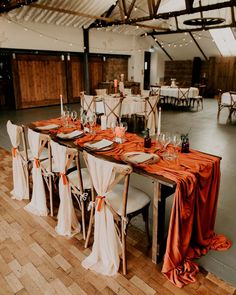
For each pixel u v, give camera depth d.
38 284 1.97
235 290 1.89
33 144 2.71
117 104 5.75
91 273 2.06
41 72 10.09
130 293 1.88
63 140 2.91
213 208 2.33
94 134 3.09
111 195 2.28
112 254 2.08
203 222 2.26
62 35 10.34
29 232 2.57
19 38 9.15
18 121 7.51
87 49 11.22
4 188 3.46
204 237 2.34
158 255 2.13
